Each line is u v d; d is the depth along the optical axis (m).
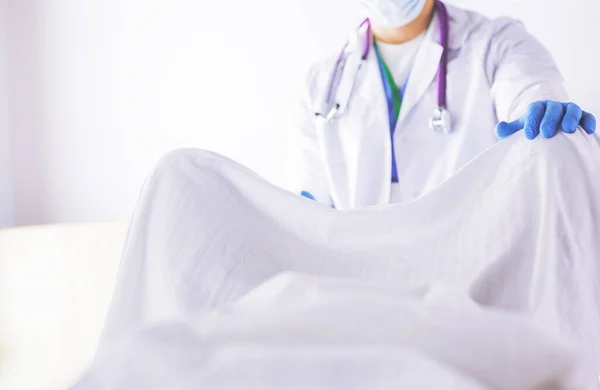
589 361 0.47
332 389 0.34
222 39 2.20
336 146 1.47
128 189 2.32
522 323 0.43
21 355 1.89
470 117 1.32
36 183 2.40
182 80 2.25
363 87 1.45
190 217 0.66
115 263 1.92
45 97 2.39
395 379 0.34
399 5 1.35
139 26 2.29
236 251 0.65
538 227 0.62
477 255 0.63
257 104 2.17
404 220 0.66
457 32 1.40
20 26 2.41
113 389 0.36
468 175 0.67
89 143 2.35
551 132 0.65
